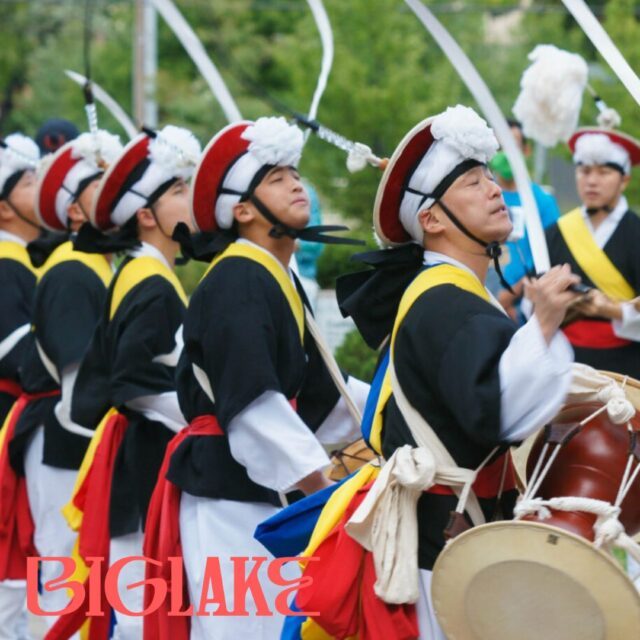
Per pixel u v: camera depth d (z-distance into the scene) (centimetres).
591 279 1759
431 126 1004
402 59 4119
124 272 1380
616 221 1764
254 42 5197
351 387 1274
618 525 920
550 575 887
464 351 938
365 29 4072
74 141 1596
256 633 1188
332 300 2262
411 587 956
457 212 1005
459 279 992
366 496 975
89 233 1409
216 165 1197
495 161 1961
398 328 995
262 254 1194
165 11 1461
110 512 1355
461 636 928
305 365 1205
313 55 3988
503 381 920
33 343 1564
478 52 4844
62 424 1492
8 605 1564
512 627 905
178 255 1792
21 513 1565
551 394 917
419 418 977
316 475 1137
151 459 1341
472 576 911
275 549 1078
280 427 1138
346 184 3834
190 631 1220
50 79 5272
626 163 1759
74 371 1477
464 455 970
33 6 5431
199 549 1203
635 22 4391
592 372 988
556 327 923
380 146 3922
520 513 938
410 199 1019
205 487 1191
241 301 1157
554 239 1788
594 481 951
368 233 2922
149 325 1335
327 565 996
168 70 5275
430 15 1132
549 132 1730
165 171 1388
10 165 1712
